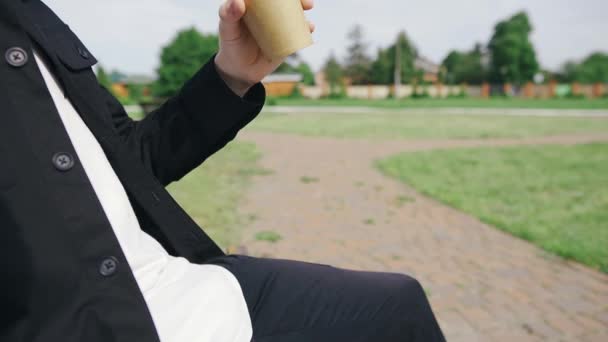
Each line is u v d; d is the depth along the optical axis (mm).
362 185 8328
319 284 1194
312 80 84688
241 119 1292
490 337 3271
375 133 18172
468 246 5145
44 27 1100
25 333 852
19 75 920
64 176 908
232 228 5441
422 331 1142
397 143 14969
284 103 47750
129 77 62625
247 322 1111
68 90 1079
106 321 888
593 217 6176
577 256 4738
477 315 3592
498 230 5730
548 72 73750
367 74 77500
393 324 1119
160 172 1322
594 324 3475
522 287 4105
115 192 1082
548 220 6035
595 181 8531
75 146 1043
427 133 18031
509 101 49656
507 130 19062
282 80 64938
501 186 8094
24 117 898
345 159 11539
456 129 19609
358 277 1215
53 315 859
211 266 1236
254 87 1290
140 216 1231
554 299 3877
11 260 843
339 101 52406
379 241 5266
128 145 1295
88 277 891
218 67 1265
